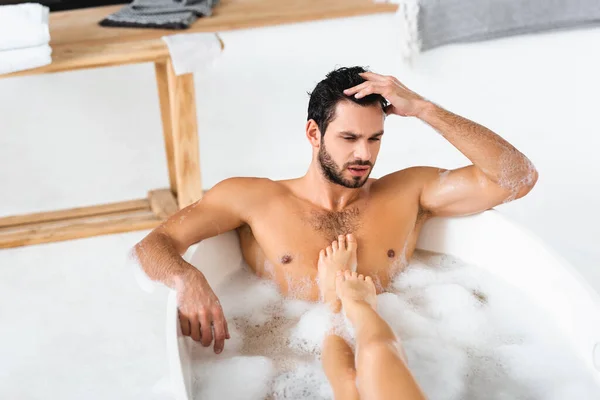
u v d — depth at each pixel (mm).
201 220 1689
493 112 3016
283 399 1466
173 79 2344
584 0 3121
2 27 2127
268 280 1760
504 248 1740
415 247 1884
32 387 1847
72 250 2434
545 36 3215
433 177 1804
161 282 1552
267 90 3197
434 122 1628
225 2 2830
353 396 1343
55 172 2869
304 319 1646
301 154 2896
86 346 1991
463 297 1703
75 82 3389
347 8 2703
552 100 3104
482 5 3033
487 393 1470
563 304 1568
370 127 1576
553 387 1459
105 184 2793
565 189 2600
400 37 3035
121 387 1840
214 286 1729
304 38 3203
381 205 1764
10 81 3383
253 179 1775
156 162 2928
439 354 1564
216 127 3051
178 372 1290
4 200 2703
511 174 1659
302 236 1704
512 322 1638
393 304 1683
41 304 2170
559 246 2287
